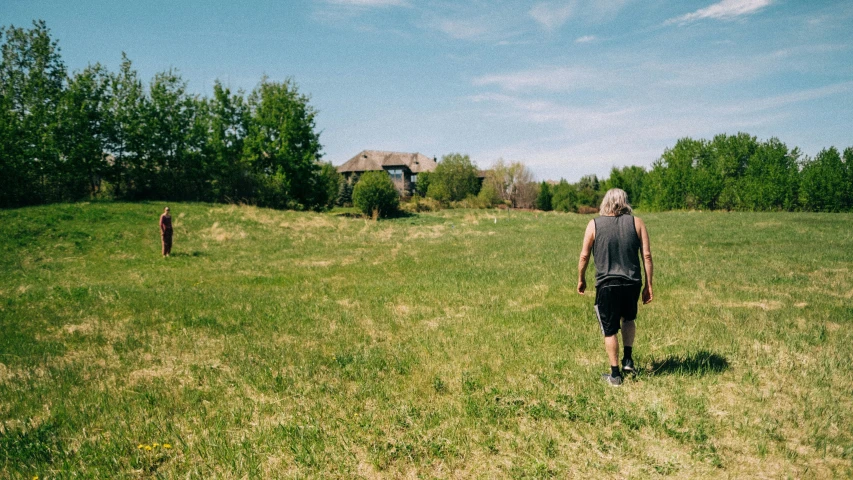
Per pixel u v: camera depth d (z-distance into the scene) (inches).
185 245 768.3
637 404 163.8
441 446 140.0
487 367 205.5
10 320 316.8
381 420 158.9
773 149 2220.7
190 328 290.2
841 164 1707.7
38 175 1248.8
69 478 128.8
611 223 178.4
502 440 143.9
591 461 131.6
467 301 350.3
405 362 215.6
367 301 359.6
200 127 1578.5
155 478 129.1
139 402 180.1
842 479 119.3
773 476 122.1
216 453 139.6
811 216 1144.2
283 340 260.4
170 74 1563.7
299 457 135.7
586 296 355.6
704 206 2032.5
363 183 1616.6
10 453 141.4
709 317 275.1
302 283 464.8
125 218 920.3
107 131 1397.6
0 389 196.5
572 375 192.1
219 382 199.2
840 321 262.4
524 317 291.9
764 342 228.4
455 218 1566.2
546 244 748.0
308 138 1756.9
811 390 171.3
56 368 221.3
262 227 979.3
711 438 141.6
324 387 189.3
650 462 130.3
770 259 511.8
